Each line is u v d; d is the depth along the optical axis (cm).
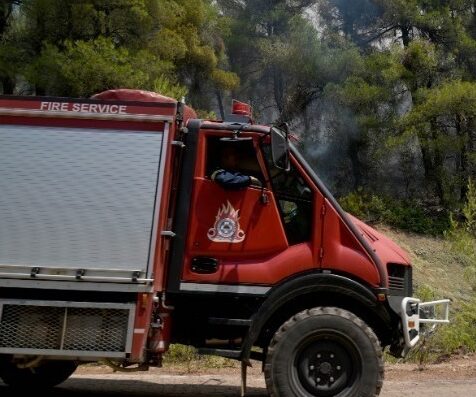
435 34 2228
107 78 1602
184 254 631
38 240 600
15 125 614
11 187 605
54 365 769
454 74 2147
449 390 817
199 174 642
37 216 603
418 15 2186
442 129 2072
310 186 650
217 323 627
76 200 606
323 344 621
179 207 635
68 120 617
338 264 637
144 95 658
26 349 597
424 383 877
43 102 617
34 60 1702
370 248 643
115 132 617
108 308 602
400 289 673
